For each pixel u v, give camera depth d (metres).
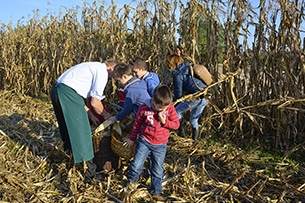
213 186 4.06
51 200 3.80
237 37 5.77
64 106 4.01
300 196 3.83
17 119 6.59
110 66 4.34
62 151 4.94
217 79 6.02
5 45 9.89
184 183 4.08
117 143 4.09
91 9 8.18
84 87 4.06
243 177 4.35
